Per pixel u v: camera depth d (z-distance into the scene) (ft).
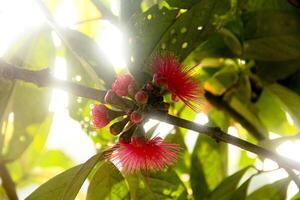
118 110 2.09
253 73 2.91
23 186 3.69
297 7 2.70
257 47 2.80
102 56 2.35
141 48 2.43
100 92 2.09
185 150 2.96
